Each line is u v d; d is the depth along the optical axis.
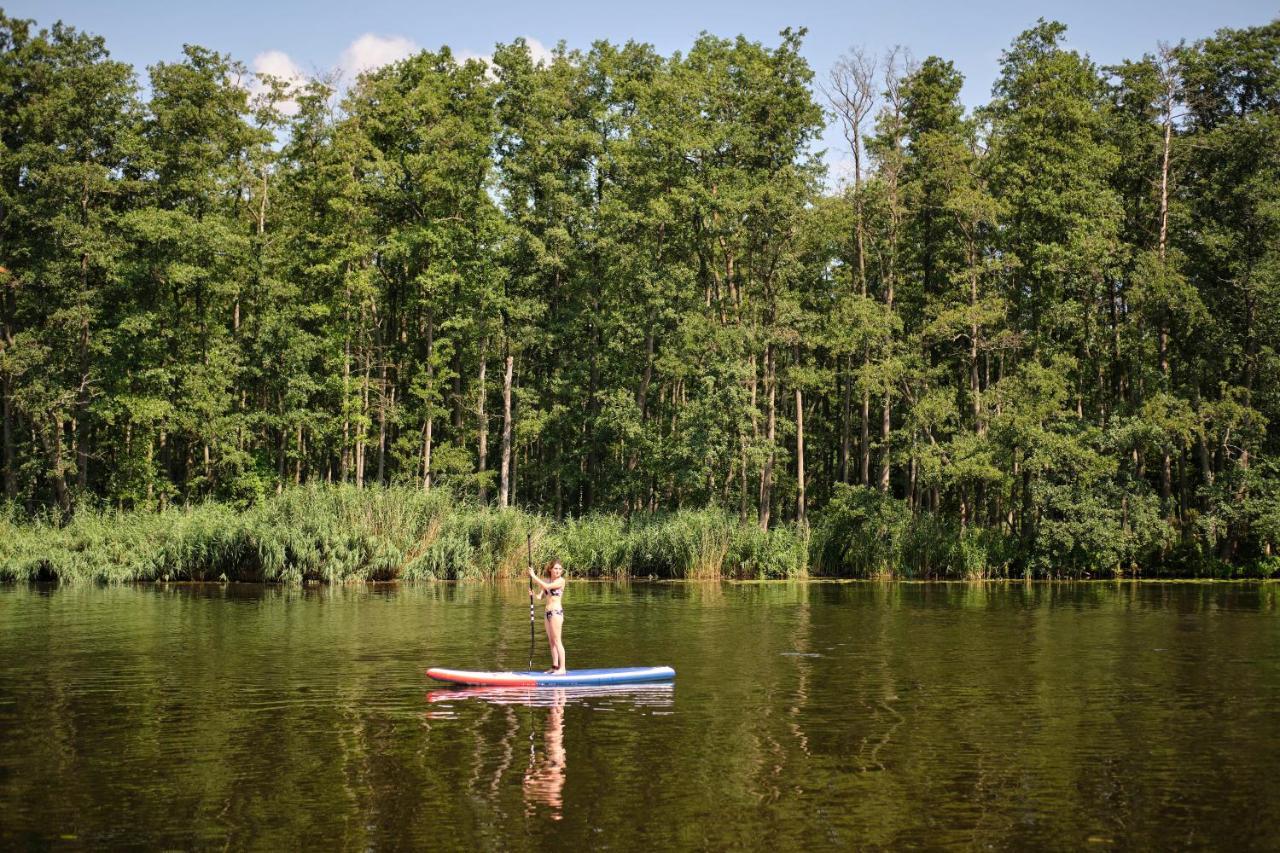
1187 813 9.28
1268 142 41.16
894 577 39.47
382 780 10.20
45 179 42.78
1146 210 44.88
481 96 47.78
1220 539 40.91
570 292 49.56
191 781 10.17
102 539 36.22
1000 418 39.81
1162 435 39.16
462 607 26.45
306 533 34.56
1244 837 8.68
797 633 21.53
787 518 54.66
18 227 45.78
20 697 14.30
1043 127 43.69
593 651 18.83
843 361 51.44
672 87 46.22
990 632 21.86
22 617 24.05
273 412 49.97
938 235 48.91
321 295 49.12
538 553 36.72
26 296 45.72
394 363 52.56
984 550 39.56
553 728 12.47
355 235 46.44
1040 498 39.25
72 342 44.81
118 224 44.84
